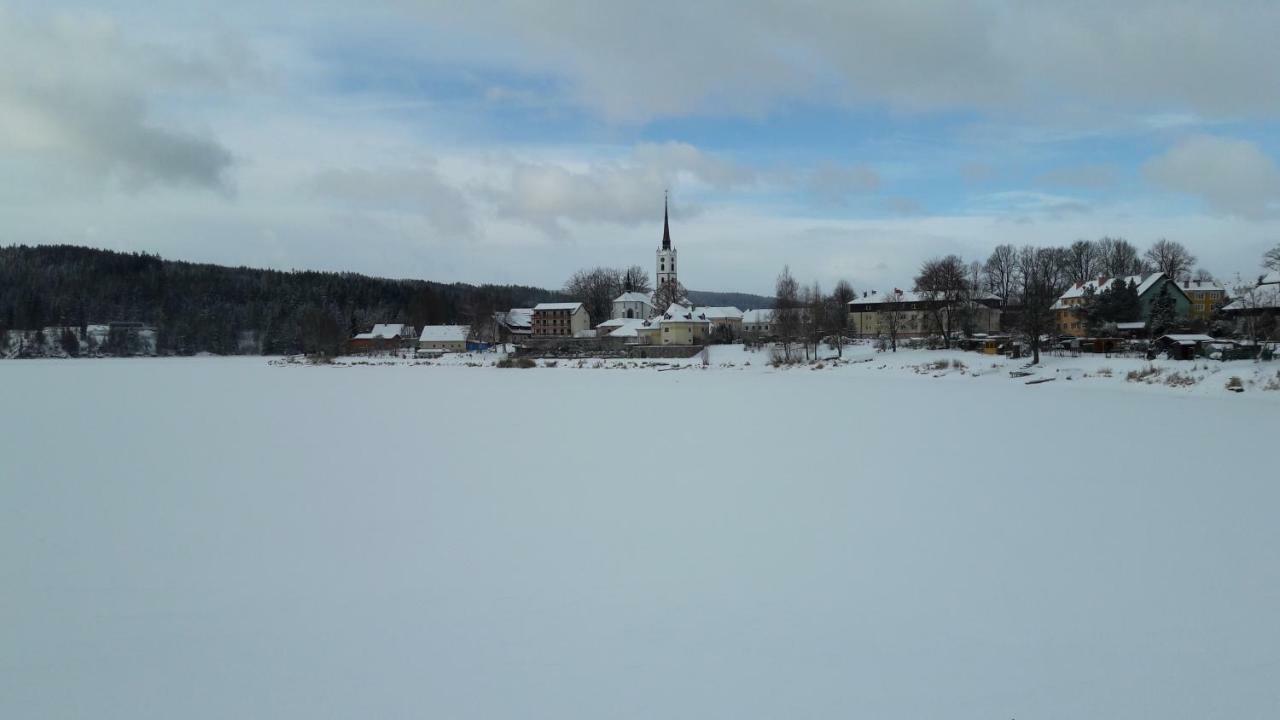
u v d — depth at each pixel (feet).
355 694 43.32
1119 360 274.98
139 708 42.16
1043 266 509.35
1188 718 39.68
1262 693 41.93
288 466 111.04
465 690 43.68
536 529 75.97
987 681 43.80
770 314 523.70
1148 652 47.01
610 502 86.79
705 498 88.07
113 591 59.82
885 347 380.17
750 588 58.85
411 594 58.54
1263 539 69.10
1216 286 463.83
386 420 167.02
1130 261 544.62
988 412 167.53
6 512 84.64
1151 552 65.82
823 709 41.09
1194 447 117.29
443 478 101.35
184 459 117.70
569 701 42.27
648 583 60.23
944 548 67.97
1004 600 55.57
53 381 321.32
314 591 59.41
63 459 118.32
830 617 53.11
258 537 74.23
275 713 41.50
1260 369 219.82
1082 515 78.02
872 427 145.28
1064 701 41.45
